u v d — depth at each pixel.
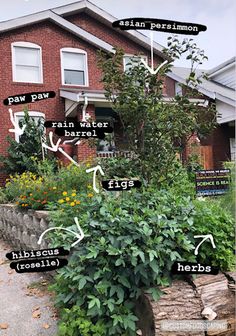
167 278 2.28
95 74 10.66
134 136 3.16
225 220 2.53
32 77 9.86
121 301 2.16
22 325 2.66
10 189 6.02
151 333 2.12
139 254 2.05
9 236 5.28
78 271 2.27
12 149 8.52
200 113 3.26
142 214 2.49
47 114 9.76
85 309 2.29
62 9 11.05
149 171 3.15
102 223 2.35
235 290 2.28
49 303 3.01
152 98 3.06
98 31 11.63
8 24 9.42
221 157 12.32
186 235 2.39
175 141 3.34
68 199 3.30
